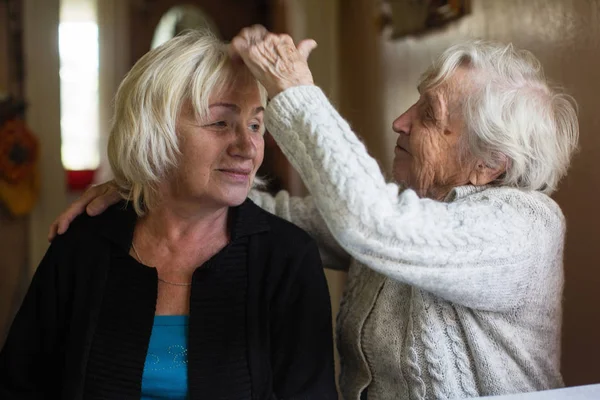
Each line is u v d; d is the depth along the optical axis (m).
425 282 1.02
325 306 1.23
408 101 2.58
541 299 1.13
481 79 1.14
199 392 1.14
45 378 1.26
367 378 1.25
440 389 1.15
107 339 1.18
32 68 3.54
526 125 1.12
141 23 4.61
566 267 1.56
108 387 1.16
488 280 1.05
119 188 1.30
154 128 1.14
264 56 1.08
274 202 1.50
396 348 1.18
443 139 1.17
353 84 3.24
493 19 1.87
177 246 1.23
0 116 3.38
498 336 1.13
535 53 1.66
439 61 1.20
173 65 1.13
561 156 1.20
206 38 1.18
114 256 1.22
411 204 1.02
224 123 1.16
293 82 1.08
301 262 1.23
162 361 1.17
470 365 1.15
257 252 1.23
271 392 1.19
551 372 1.20
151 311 1.18
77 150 4.59
